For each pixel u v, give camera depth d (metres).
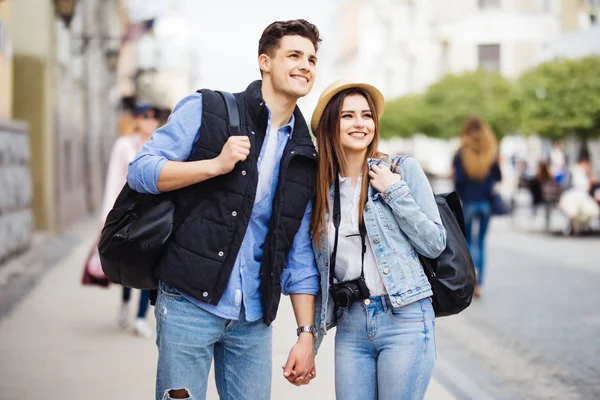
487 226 10.23
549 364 7.02
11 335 7.73
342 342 3.72
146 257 3.39
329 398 5.82
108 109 31.34
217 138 3.39
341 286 3.65
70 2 15.12
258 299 3.51
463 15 44.84
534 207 21.19
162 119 7.60
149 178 3.33
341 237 3.65
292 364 3.69
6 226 11.81
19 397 5.74
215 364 3.72
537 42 44.66
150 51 55.47
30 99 16.22
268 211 3.51
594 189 19.41
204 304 3.39
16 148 12.70
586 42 30.58
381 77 64.25
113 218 3.48
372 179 3.62
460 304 3.70
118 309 9.12
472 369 6.88
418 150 54.06
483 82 34.88
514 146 43.97
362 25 74.12
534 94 23.28
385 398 3.64
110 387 6.02
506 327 8.62
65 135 19.77
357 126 3.62
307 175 3.57
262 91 3.55
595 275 12.30
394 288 3.57
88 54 24.70
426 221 3.57
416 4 55.09
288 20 3.51
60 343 7.41
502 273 12.62
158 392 3.53
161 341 3.48
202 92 3.47
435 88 35.47
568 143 31.64
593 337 8.05
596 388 6.25
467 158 9.99
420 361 3.61
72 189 21.33
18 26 16.06
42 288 10.50
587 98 22.69
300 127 3.58
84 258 13.49
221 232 3.37
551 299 10.24
